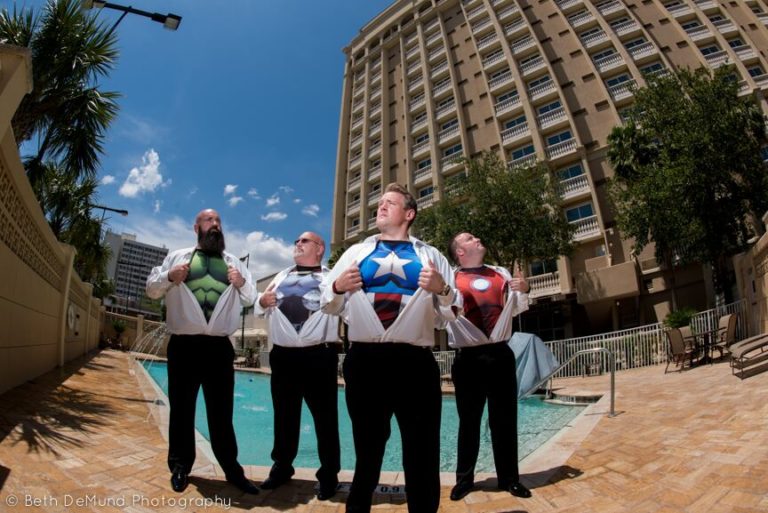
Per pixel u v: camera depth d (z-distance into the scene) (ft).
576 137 75.66
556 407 25.48
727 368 24.34
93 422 14.32
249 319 121.39
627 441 12.53
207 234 10.27
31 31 24.49
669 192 40.83
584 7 91.30
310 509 8.64
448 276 7.68
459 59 104.37
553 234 57.26
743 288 31.86
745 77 72.90
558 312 73.10
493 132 90.27
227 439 9.56
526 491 9.30
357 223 117.19
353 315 6.89
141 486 9.00
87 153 26.21
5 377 17.76
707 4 85.81
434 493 6.60
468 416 10.02
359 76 133.90
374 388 6.67
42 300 24.77
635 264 63.46
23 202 19.49
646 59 80.07
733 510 7.07
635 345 38.52
